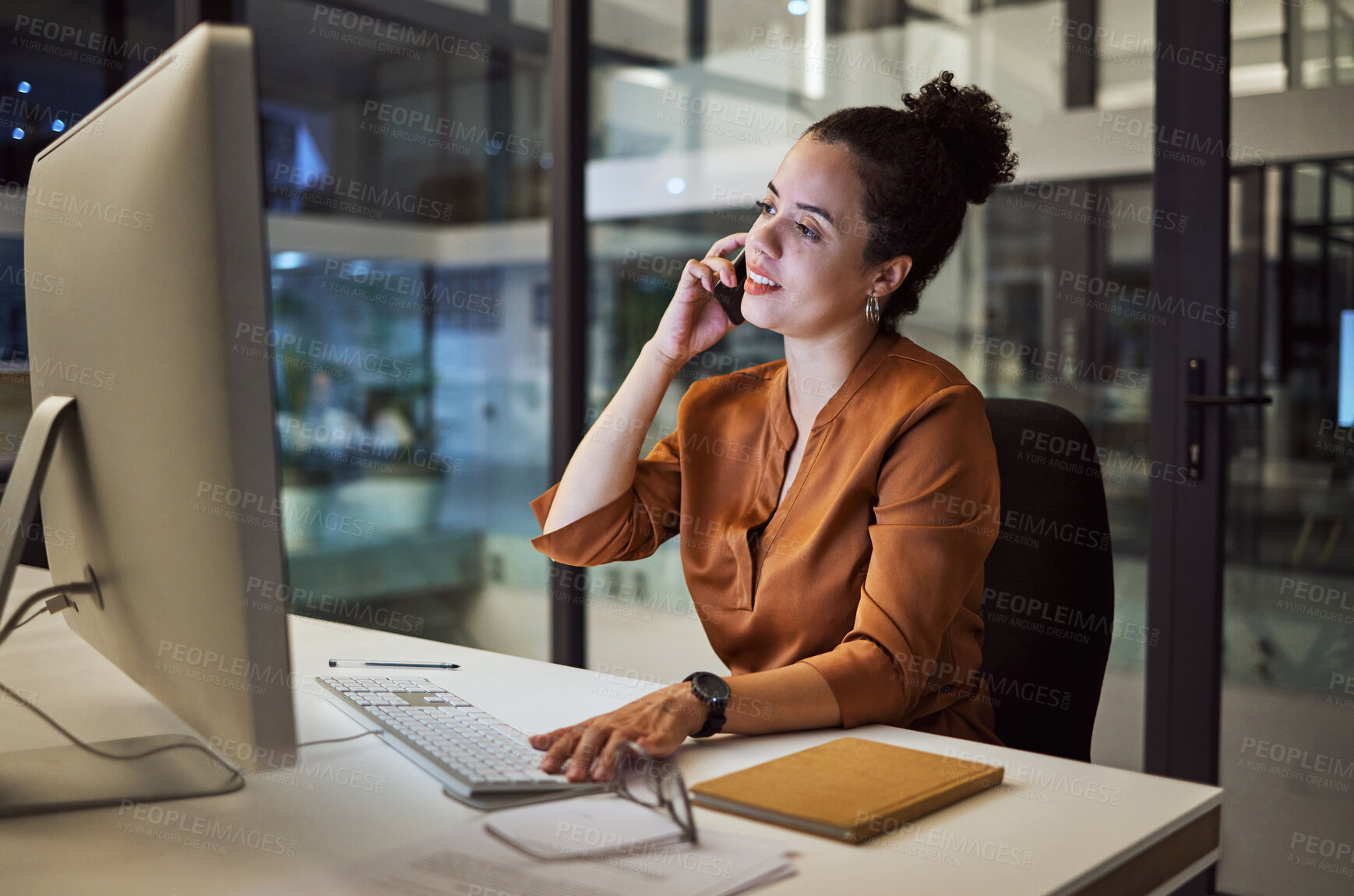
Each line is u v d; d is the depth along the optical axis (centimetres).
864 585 119
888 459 125
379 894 62
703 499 141
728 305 146
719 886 63
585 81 296
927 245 135
